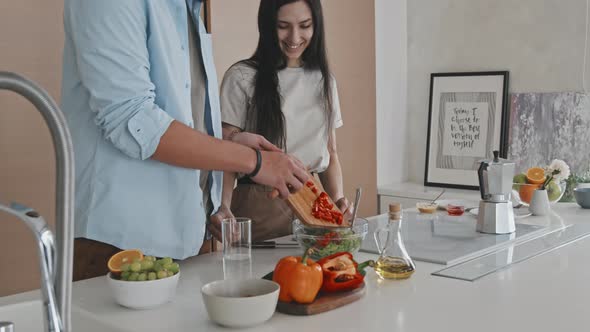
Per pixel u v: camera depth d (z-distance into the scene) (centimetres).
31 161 286
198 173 174
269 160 172
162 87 167
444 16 429
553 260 173
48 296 83
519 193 258
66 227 84
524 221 235
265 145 192
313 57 246
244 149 169
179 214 170
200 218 174
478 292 143
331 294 136
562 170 262
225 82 244
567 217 243
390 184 445
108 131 156
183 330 121
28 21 279
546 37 385
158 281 133
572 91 377
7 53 273
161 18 164
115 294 134
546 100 384
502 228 206
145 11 160
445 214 247
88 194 164
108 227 163
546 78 387
